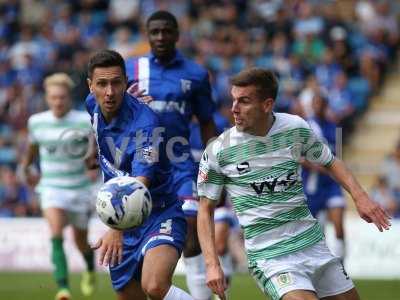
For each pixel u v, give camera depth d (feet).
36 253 157.79
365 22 214.07
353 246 150.51
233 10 222.89
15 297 114.83
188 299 67.15
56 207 114.52
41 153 117.70
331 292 64.90
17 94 209.46
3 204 178.19
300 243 64.34
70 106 117.70
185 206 86.02
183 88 87.71
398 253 148.66
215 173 65.31
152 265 67.05
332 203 126.72
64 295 106.42
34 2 247.91
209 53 211.20
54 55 220.64
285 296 61.98
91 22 237.66
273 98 63.36
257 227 64.69
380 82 206.49
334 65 199.11
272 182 64.23
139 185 65.62
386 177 171.01
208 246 64.18
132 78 88.22
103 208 64.85
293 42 208.95
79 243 118.52
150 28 87.56
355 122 199.82
